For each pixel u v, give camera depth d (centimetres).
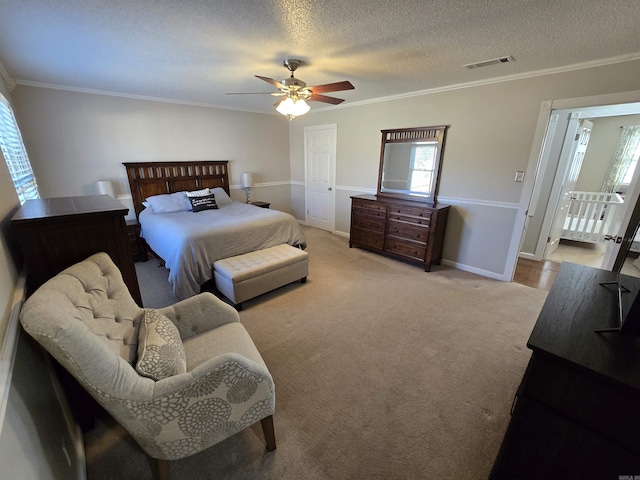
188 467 135
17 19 175
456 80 318
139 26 188
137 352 127
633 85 236
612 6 158
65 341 88
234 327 171
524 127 299
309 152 561
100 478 130
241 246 316
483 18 176
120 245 163
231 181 530
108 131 390
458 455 140
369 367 199
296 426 155
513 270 336
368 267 381
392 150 418
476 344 224
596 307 126
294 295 304
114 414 104
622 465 92
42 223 138
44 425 102
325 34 201
